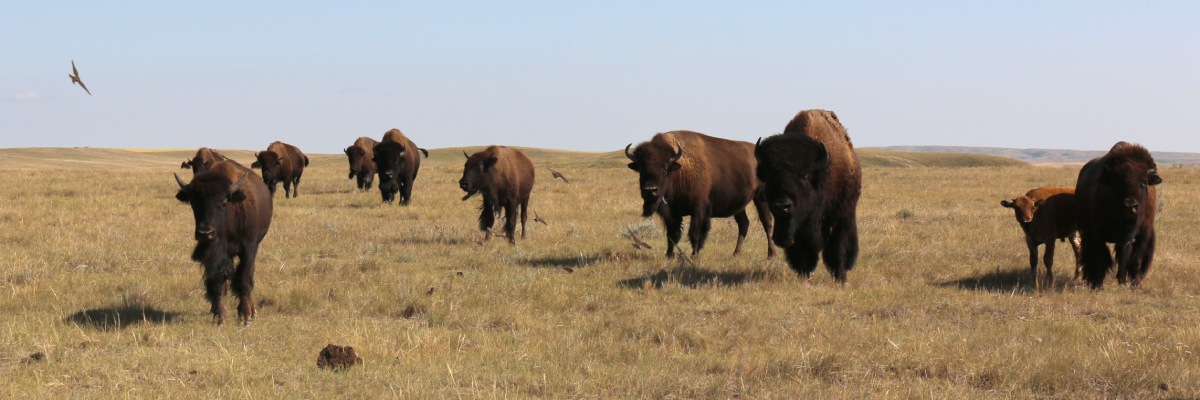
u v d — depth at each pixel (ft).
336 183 116.37
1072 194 42.70
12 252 49.73
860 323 33.86
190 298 38.88
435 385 25.48
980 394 25.13
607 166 242.37
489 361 28.35
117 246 53.52
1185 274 43.91
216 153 85.61
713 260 50.11
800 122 42.73
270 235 59.82
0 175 120.78
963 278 44.27
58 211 72.54
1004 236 58.59
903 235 60.13
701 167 48.16
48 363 27.43
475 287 41.04
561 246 56.29
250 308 34.40
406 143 88.22
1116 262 43.68
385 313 36.68
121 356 28.45
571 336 31.60
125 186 102.42
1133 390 25.13
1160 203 76.02
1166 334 31.48
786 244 39.65
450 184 111.65
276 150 91.45
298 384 25.63
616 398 24.73
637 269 46.03
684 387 25.55
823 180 40.40
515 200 59.31
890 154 425.28
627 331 32.83
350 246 55.36
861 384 25.99
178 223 66.74
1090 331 32.14
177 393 24.53
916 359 27.78
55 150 388.98
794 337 31.53
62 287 40.60
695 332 31.83
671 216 48.75
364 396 24.58
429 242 57.93
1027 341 30.71
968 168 151.23
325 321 34.94
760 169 39.50
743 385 25.54
